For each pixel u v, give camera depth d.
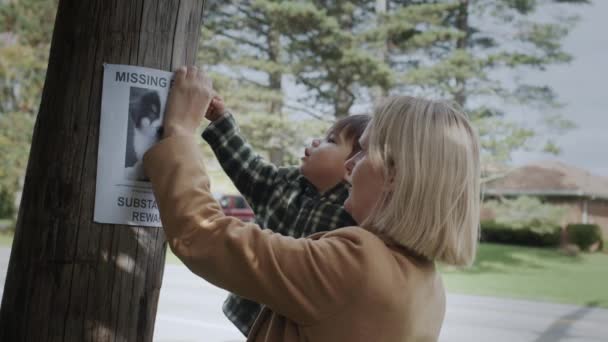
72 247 1.36
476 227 1.09
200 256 1.02
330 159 1.78
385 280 1.00
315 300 0.99
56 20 1.43
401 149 1.05
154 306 1.47
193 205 1.07
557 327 7.50
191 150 1.17
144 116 1.37
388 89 15.02
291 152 15.23
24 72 17.22
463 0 15.38
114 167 1.37
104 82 1.36
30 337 1.38
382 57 15.51
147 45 1.38
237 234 1.01
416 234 1.03
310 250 1.01
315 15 14.84
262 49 16.06
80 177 1.36
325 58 15.11
